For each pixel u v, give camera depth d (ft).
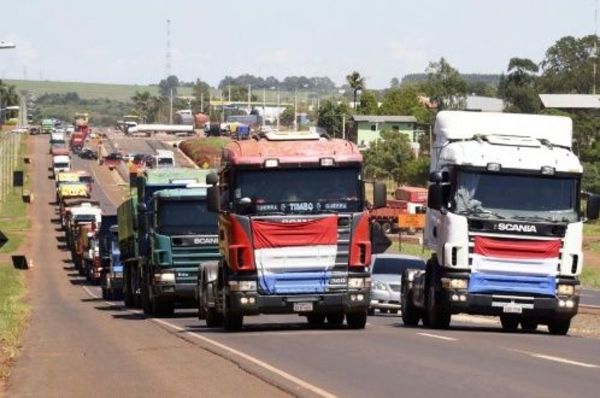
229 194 175.63
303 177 175.01
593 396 94.22
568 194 176.45
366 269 177.06
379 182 175.73
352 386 102.73
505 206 175.32
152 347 153.89
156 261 243.19
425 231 191.72
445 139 185.47
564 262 175.94
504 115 186.50
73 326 212.64
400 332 173.88
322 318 198.80
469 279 175.22
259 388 104.27
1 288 388.78
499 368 115.85
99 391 107.76
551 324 181.98
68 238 652.48
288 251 174.60
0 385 115.24
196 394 102.12
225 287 179.63
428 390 99.04
